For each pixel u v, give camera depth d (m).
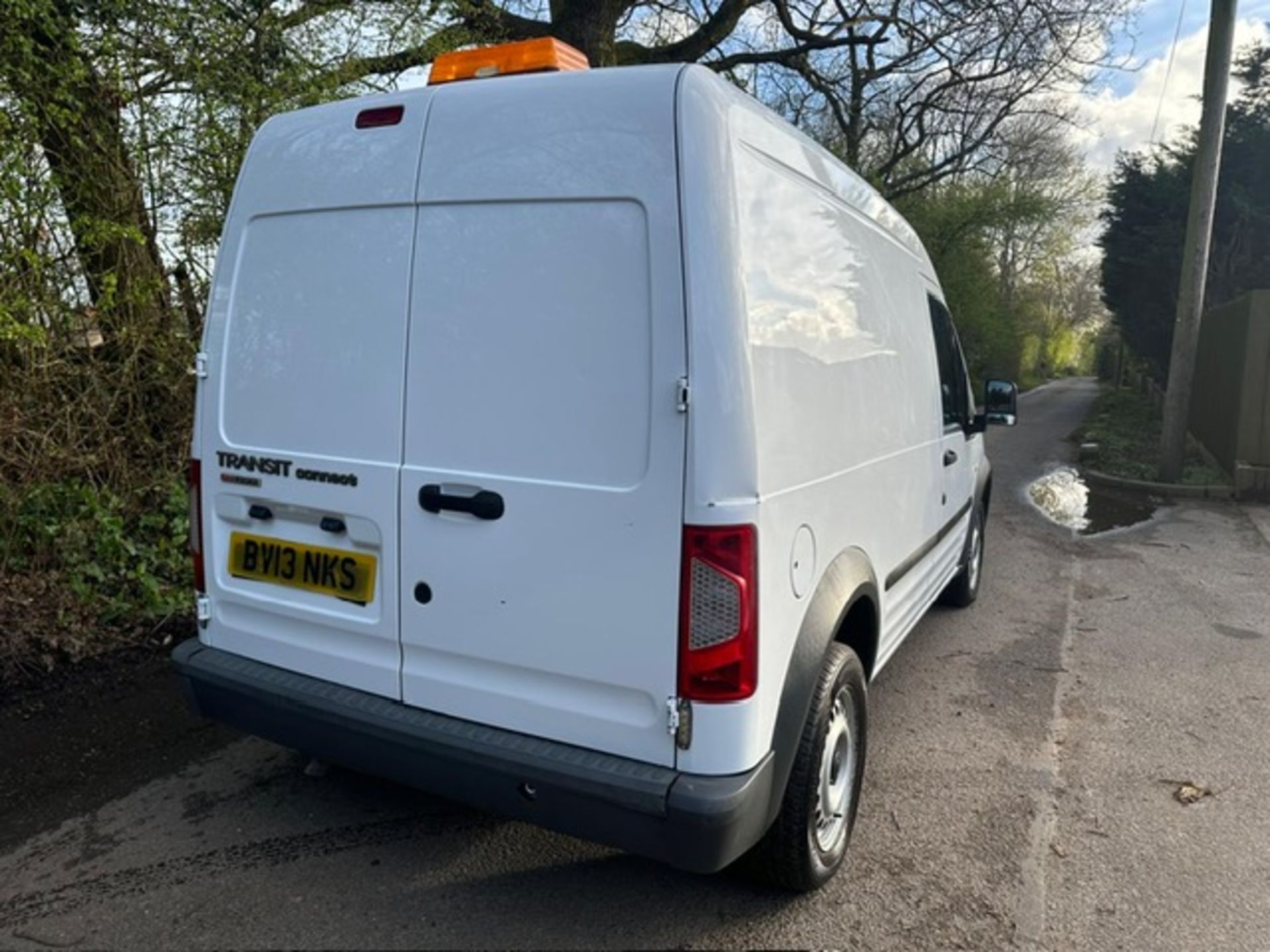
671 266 2.14
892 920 2.64
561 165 2.28
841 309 2.91
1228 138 17.33
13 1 4.32
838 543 2.81
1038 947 2.54
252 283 2.82
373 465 2.58
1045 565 7.14
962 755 3.74
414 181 2.49
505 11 9.05
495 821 3.13
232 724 2.88
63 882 2.74
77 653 4.35
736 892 2.75
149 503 5.55
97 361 5.23
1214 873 2.93
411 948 2.48
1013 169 21.25
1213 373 12.49
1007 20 12.78
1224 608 5.96
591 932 2.55
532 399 2.33
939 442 4.42
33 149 4.69
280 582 2.82
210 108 5.36
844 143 17.30
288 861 2.88
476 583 2.43
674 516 2.16
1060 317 51.31
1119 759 3.73
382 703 2.62
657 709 2.23
